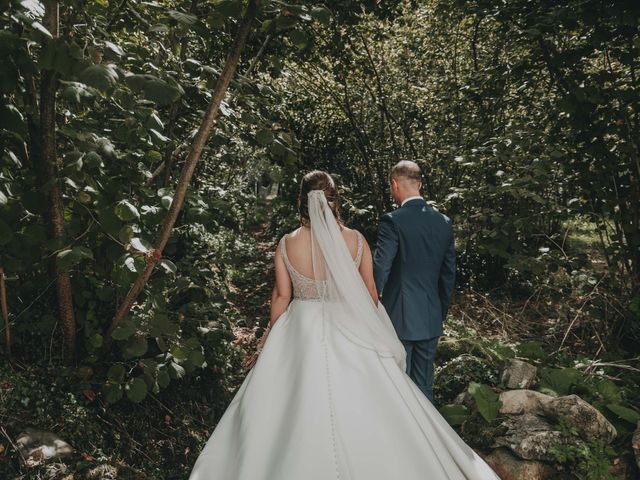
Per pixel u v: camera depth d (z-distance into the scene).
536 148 5.64
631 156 4.80
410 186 3.42
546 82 6.38
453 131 7.99
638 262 4.97
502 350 4.42
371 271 2.96
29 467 2.85
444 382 4.02
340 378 2.54
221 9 2.89
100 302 3.85
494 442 3.18
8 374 3.24
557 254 5.02
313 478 2.27
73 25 3.04
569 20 4.35
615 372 4.36
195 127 4.90
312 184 2.91
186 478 3.51
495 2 5.14
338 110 9.27
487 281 7.58
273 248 11.75
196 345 3.74
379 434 2.40
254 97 3.90
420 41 8.67
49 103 3.03
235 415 2.66
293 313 2.81
